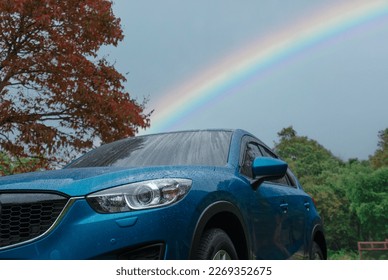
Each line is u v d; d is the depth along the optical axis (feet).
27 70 40.42
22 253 9.52
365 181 274.57
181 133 15.37
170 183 10.23
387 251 232.73
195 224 10.18
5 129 40.34
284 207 14.89
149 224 9.54
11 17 39.22
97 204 9.73
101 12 42.11
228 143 14.21
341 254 294.87
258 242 12.70
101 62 44.24
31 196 10.03
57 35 39.88
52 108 41.83
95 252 9.32
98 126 40.70
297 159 362.94
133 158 14.35
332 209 311.27
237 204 11.86
